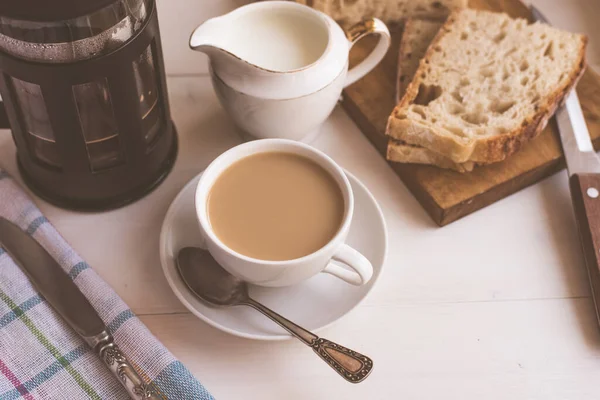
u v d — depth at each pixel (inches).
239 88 24.1
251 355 23.1
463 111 26.6
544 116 26.0
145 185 25.3
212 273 23.0
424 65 27.5
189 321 23.6
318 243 22.2
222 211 22.6
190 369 22.8
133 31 21.8
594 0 31.1
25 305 22.8
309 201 22.8
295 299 23.2
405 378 22.8
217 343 23.2
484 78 27.4
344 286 23.5
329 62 24.3
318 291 23.4
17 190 24.7
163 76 23.9
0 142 26.2
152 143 24.7
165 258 23.3
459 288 24.4
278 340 22.4
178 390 21.6
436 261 24.8
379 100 27.4
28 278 23.2
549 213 25.9
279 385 22.7
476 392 22.7
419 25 29.3
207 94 27.9
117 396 21.9
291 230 22.3
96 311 22.5
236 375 22.8
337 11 29.2
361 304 23.6
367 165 26.7
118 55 21.5
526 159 26.1
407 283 24.4
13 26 20.4
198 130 27.1
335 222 22.5
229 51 23.7
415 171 25.9
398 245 25.1
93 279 23.1
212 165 22.9
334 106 26.1
